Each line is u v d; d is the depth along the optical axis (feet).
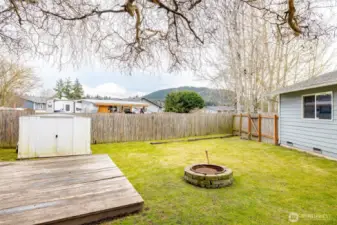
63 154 18.47
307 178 13.79
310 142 21.86
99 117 27.78
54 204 6.31
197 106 63.05
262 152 22.65
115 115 28.94
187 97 62.95
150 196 10.76
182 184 12.55
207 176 11.98
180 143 29.09
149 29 13.44
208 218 8.57
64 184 7.86
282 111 26.76
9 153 19.88
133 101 81.05
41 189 7.32
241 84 38.50
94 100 67.31
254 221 8.39
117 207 6.44
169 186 12.21
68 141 18.74
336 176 14.20
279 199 10.49
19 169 9.57
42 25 12.15
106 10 11.00
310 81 23.17
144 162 18.02
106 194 7.15
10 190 7.16
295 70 37.11
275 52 34.73
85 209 6.12
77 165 10.40
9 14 11.39
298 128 23.76
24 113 23.53
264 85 36.68
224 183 12.10
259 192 11.39
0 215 5.57
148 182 12.88
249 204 9.91
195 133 36.32
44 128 17.94
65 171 9.38
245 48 31.50
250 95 37.99
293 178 13.79
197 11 11.19
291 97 25.00
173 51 14.35
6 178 8.33
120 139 29.32
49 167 9.97
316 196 10.86
